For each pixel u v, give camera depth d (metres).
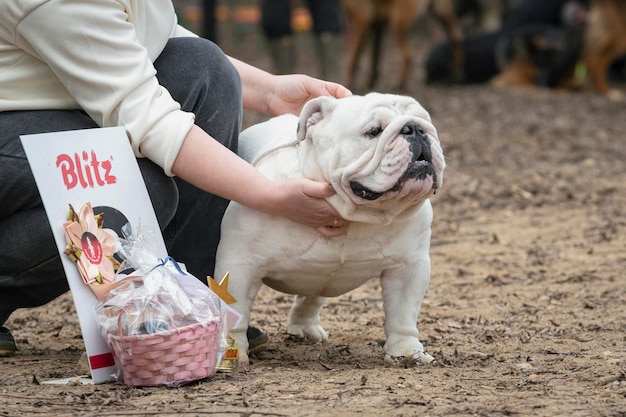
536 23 25.19
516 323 6.61
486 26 33.41
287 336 6.36
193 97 5.51
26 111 5.09
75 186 4.77
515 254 8.98
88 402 4.38
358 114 4.84
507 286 7.84
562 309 7.00
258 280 5.31
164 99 5.00
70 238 4.68
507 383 4.79
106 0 4.87
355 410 4.21
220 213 5.63
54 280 5.25
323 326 6.71
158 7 5.50
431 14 24.27
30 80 5.07
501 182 12.52
